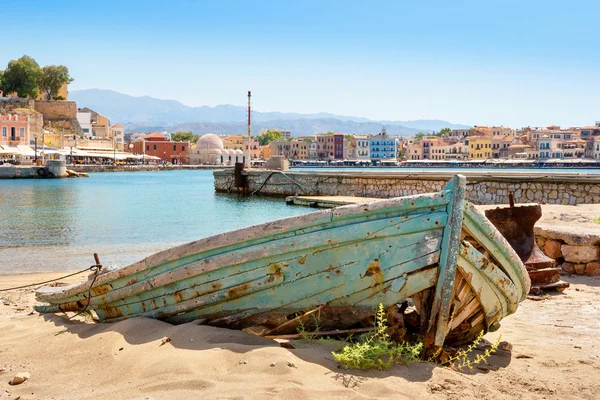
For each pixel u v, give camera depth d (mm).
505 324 7504
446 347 6137
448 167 158000
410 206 5387
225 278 5859
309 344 5602
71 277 13320
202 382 4734
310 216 5504
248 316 5922
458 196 5355
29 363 5664
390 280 5426
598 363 5801
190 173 121562
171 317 6391
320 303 5645
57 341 6289
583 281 10523
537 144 164000
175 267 6156
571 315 7980
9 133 106062
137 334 6039
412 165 175875
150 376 4980
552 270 9562
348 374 4945
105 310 7191
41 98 145125
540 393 5027
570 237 11203
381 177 39594
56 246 19375
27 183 72688
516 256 5887
